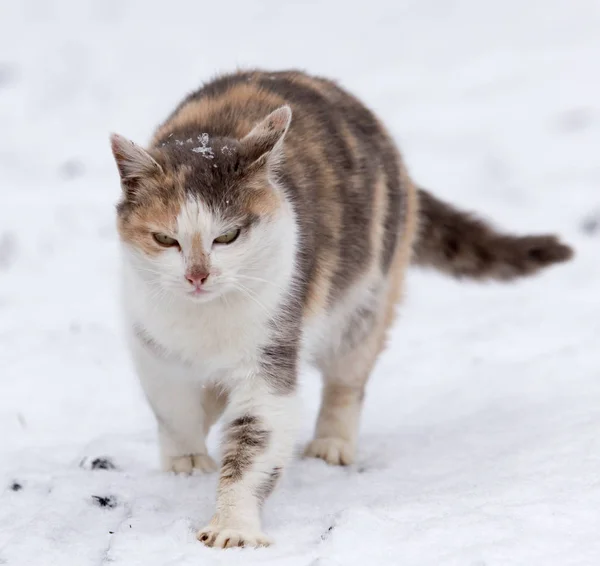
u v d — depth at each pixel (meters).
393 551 6.68
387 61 30.84
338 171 9.07
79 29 35.19
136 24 35.72
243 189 7.50
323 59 31.50
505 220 18.95
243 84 9.34
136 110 27.44
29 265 17.34
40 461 9.25
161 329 7.86
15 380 12.02
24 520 7.74
